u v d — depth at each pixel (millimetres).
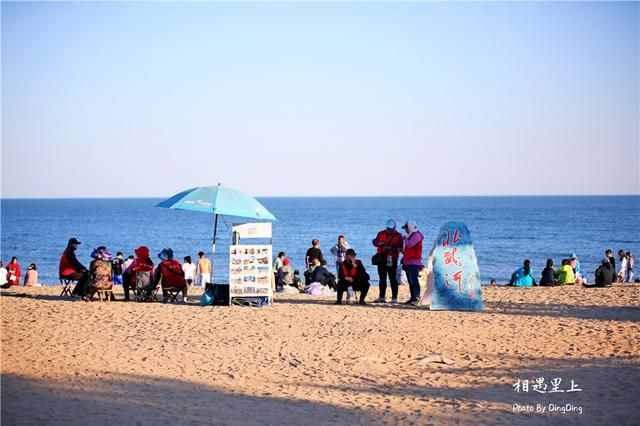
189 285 23719
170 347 11562
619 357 11070
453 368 10430
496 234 84562
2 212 174375
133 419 7723
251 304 16328
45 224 112750
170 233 88750
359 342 12133
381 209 191125
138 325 13469
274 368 10320
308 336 12617
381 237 17172
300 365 10516
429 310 15758
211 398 8688
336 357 11031
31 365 10047
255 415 8016
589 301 17469
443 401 8734
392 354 11297
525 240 74688
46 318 14008
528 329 13305
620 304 16859
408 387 9383
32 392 8680
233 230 16094
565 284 23812
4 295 18359
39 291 20250
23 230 95500
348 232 89062
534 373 10133
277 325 13680
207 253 59469
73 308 15422
